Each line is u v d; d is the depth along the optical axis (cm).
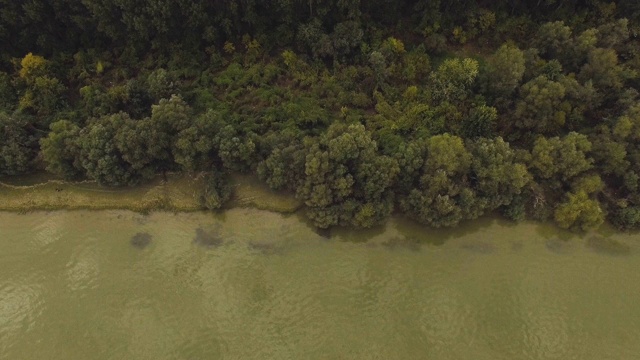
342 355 4894
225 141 5669
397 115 6188
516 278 5419
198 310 5178
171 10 6222
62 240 5700
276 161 5600
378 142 5919
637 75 6081
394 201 5753
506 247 5647
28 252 5609
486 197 5525
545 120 5819
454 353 4909
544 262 5550
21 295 5275
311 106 6297
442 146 5416
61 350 4922
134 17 6188
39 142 5747
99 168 5547
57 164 5709
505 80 5950
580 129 6034
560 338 5006
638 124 5578
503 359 4878
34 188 5969
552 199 5784
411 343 4966
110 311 5166
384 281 5391
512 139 6053
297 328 5047
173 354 4900
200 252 5600
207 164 6031
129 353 4903
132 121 5728
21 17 6128
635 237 5712
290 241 5672
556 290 5338
